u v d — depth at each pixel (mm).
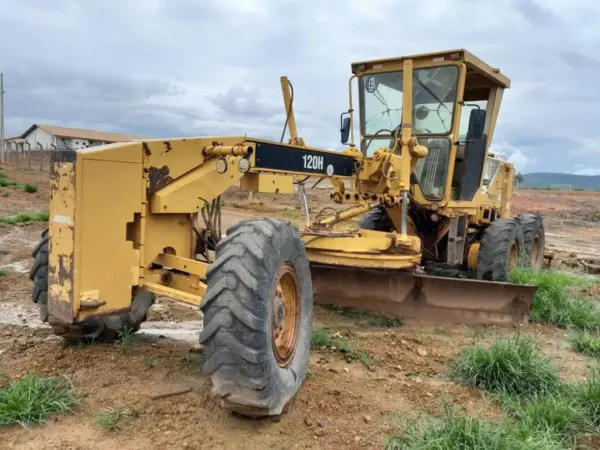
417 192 7422
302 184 6488
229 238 3543
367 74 7684
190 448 3303
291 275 3943
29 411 3508
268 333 3389
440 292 6270
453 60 6984
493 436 3377
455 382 4586
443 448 3301
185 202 3965
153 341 5113
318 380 4398
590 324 6293
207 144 4137
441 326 6199
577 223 24094
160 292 3877
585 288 8016
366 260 6121
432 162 7414
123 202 3654
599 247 16234
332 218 6652
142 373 4273
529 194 39656
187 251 4211
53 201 3645
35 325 5688
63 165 3547
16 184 23078
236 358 3266
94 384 4055
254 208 21922
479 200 8297
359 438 3547
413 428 3596
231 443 3387
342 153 6137
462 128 7918
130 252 3705
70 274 3514
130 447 3281
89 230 3510
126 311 3715
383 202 6496
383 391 4309
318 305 6699
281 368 3707
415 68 7266
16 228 11977
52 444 3281
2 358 4602
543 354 5199
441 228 7871
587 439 3682
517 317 6207
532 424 3695
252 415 3529
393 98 7551
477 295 6207
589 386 4141
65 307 3557
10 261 8844
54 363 4422
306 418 3766
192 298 3771
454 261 7672
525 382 4371
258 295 3312
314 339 5312
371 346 5383
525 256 8789
